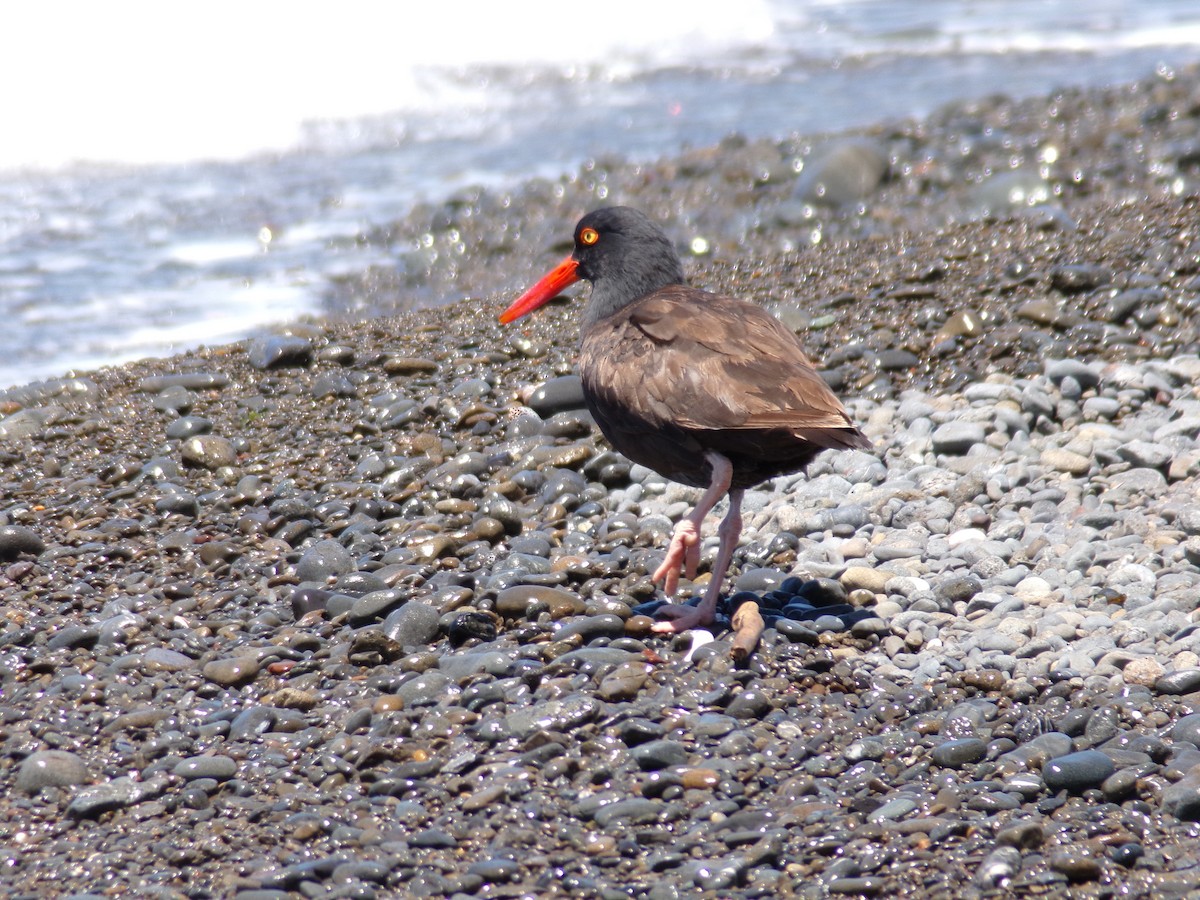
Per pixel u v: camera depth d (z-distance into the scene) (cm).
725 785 756
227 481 1271
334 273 1989
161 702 886
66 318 1773
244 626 995
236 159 2611
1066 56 3312
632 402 960
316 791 774
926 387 1389
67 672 924
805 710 845
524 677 866
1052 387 1333
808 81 3173
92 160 2559
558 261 2023
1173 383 1329
